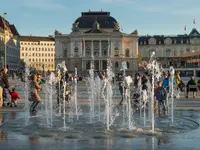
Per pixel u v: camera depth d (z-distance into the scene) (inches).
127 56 6594.5
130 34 6574.8
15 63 6525.6
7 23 6284.5
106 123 730.8
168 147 501.7
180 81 1483.8
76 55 6501.0
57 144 521.0
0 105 1011.3
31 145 512.7
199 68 4699.8
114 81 2960.1
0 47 5128.0
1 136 580.4
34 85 925.2
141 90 1050.7
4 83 1022.4
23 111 934.4
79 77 3319.4
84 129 656.4
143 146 508.4
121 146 508.4
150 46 7647.6
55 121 756.6
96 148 494.9
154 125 706.2
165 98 942.4
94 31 6525.6
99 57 6461.6
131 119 792.3
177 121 761.6
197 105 1119.6
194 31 7721.5
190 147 502.3
